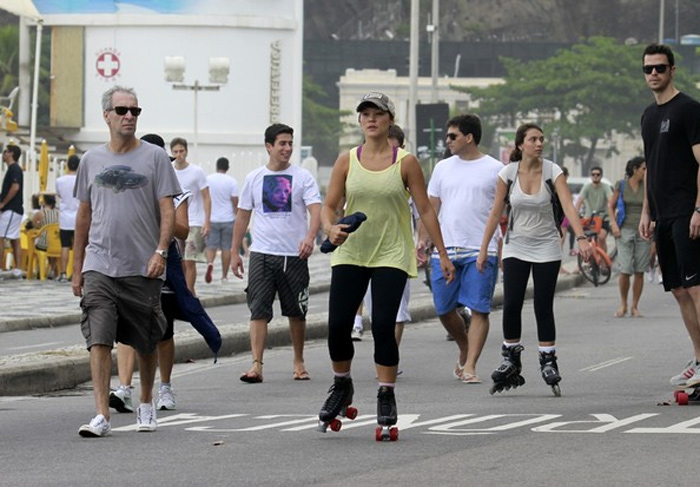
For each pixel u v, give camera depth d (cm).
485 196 3175
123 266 2378
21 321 4572
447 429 2383
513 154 2925
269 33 10381
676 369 3384
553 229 2897
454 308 3238
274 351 3997
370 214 2278
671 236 2756
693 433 2273
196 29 10300
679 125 2706
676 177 2722
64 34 10406
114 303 2383
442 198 3212
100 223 2378
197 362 3731
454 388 3080
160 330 2422
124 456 2147
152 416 2442
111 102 2386
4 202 6394
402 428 2405
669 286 2842
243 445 2244
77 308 5028
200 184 4922
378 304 2267
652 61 2716
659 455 2059
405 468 1991
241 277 3394
